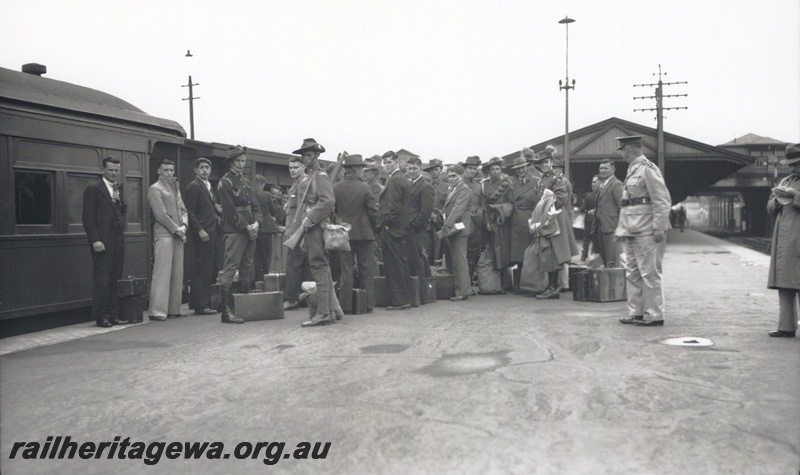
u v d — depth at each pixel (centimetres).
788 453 396
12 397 543
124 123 1034
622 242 860
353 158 988
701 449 403
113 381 590
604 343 721
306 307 1060
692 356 650
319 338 776
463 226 1112
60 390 562
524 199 1190
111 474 390
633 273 852
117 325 921
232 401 520
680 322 860
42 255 883
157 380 590
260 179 1451
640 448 406
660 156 4253
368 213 984
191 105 3978
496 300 1131
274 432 448
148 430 458
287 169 1736
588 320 888
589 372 588
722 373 580
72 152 933
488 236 1235
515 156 4259
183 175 1260
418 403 503
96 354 712
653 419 458
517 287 1237
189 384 574
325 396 527
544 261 1123
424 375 587
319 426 457
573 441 419
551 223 1115
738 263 2086
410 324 868
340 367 623
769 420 453
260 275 1236
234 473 386
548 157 1181
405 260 1024
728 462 383
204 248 1026
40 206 888
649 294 833
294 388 553
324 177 862
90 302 952
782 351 670
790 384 542
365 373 598
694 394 516
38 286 877
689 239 4569
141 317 941
